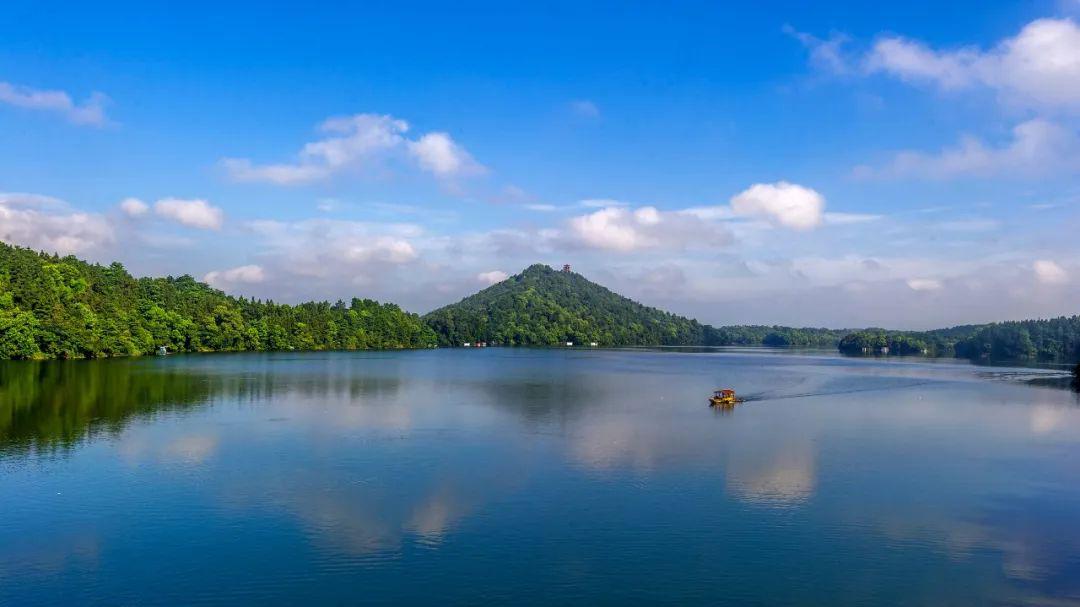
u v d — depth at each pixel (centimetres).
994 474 5138
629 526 3894
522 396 9950
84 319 15912
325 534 3747
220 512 4100
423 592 3084
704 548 3588
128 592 3089
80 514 4050
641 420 7619
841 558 3488
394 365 16812
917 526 3959
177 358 17125
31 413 7456
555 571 3300
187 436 6281
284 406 8338
